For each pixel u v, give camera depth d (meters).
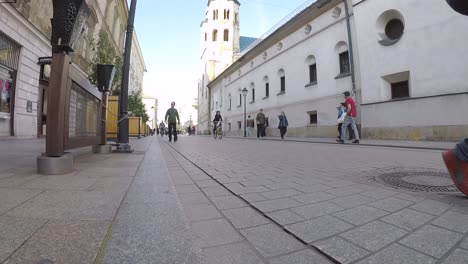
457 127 9.99
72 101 4.50
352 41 15.00
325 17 17.16
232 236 1.88
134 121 21.67
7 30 10.70
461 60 9.94
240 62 30.39
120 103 7.06
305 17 18.61
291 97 20.53
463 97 9.84
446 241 1.74
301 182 3.49
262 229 2.00
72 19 3.57
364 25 13.58
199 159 5.87
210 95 45.03
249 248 1.70
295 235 1.86
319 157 6.21
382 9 12.73
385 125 12.50
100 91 6.79
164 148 9.11
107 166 4.52
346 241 1.76
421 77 11.16
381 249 1.65
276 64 22.80
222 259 1.55
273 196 2.83
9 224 1.86
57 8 3.54
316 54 17.94
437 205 2.47
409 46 11.63
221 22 44.97
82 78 4.70
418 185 3.24
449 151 2.73
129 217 2.15
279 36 21.83
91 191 2.79
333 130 16.30
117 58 13.62
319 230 1.94
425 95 11.01
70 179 3.32
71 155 3.81
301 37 19.45
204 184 3.42
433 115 10.69
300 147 9.43
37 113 13.23
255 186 3.27
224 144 11.56
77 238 1.68
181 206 2.46
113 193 2.74
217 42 44.88
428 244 1.70
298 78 19.73
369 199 2.69
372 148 8.58
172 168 4.62
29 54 12.33
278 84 22.64
